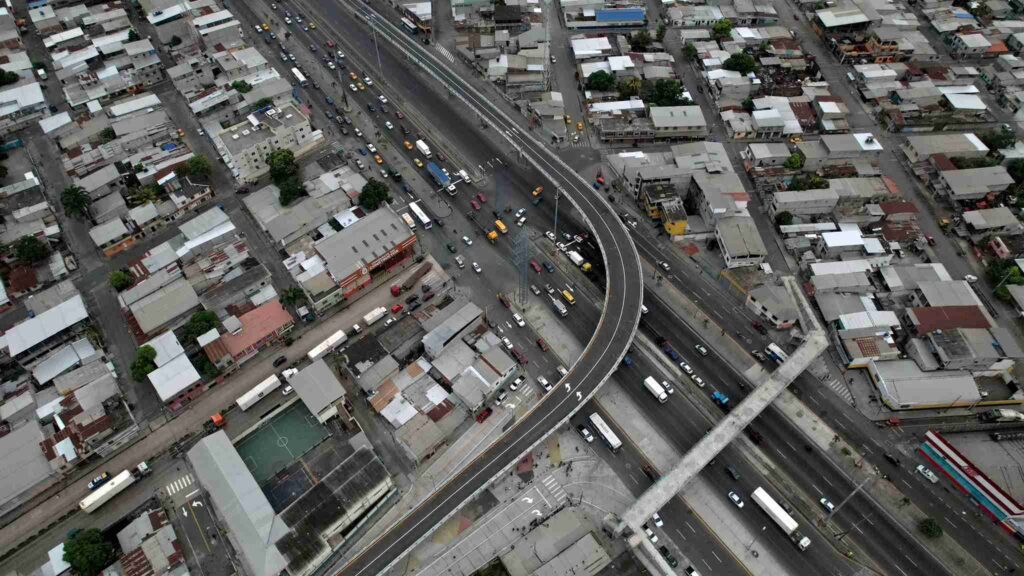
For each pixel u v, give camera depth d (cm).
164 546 14662
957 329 18088
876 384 17762
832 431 17088
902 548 15075
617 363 17275
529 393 17850
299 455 16688
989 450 16338
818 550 15075
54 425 16612
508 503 15875
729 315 19625
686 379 18162
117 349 18625
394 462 16525
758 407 16612
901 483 16175
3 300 19238
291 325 19012
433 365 17888
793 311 18875
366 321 19200
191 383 17250
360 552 14388
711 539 15250
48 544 15138
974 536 15300
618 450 16775
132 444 16800
